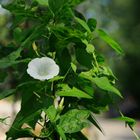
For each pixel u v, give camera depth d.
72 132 0.86
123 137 6.00
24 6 0.96
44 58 0.89
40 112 0.88
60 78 0.90
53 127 0.90
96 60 0.94
